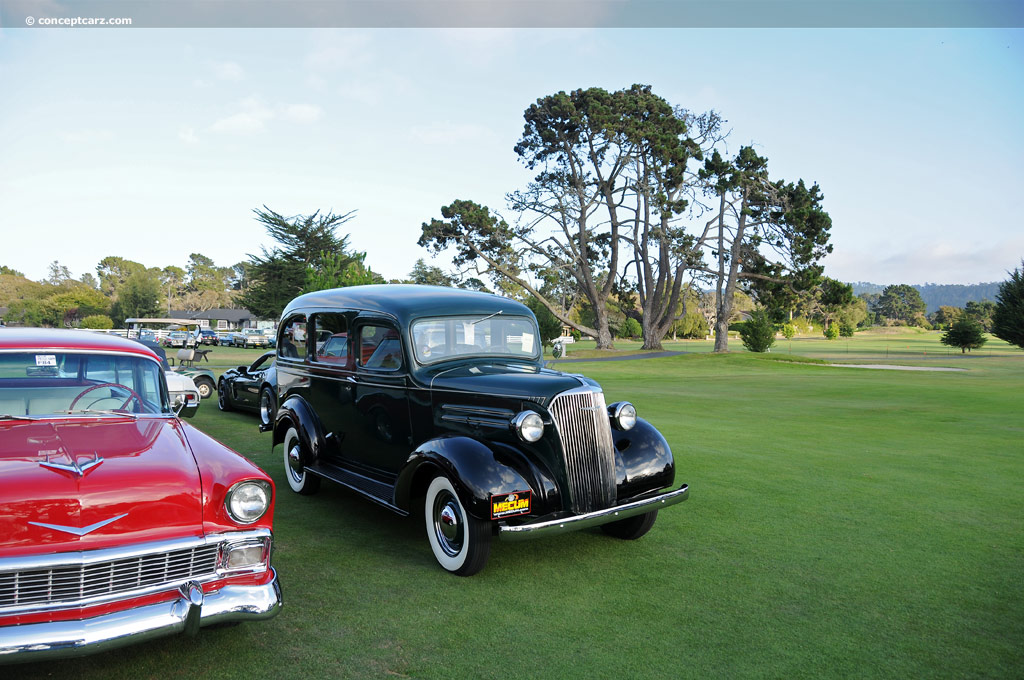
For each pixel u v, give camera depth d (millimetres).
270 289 56375
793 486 7641
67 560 2885
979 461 9195
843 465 8836
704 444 10430
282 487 7219
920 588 4645
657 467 5277
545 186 54094
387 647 3621
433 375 5355
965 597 4496
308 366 6789
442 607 4172
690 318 107438
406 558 5055
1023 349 68062
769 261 52719
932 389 21516
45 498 2941
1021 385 23125
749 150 50656
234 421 11578
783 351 63125
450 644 3674
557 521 4449
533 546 5461
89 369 4191
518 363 5910
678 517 6371
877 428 12477
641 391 20859
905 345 86062
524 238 53969
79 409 4023
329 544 5336
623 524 5613
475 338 5781
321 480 7008
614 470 4973
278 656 3490
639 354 50688
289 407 6832
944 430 12266
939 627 4031
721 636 3857
